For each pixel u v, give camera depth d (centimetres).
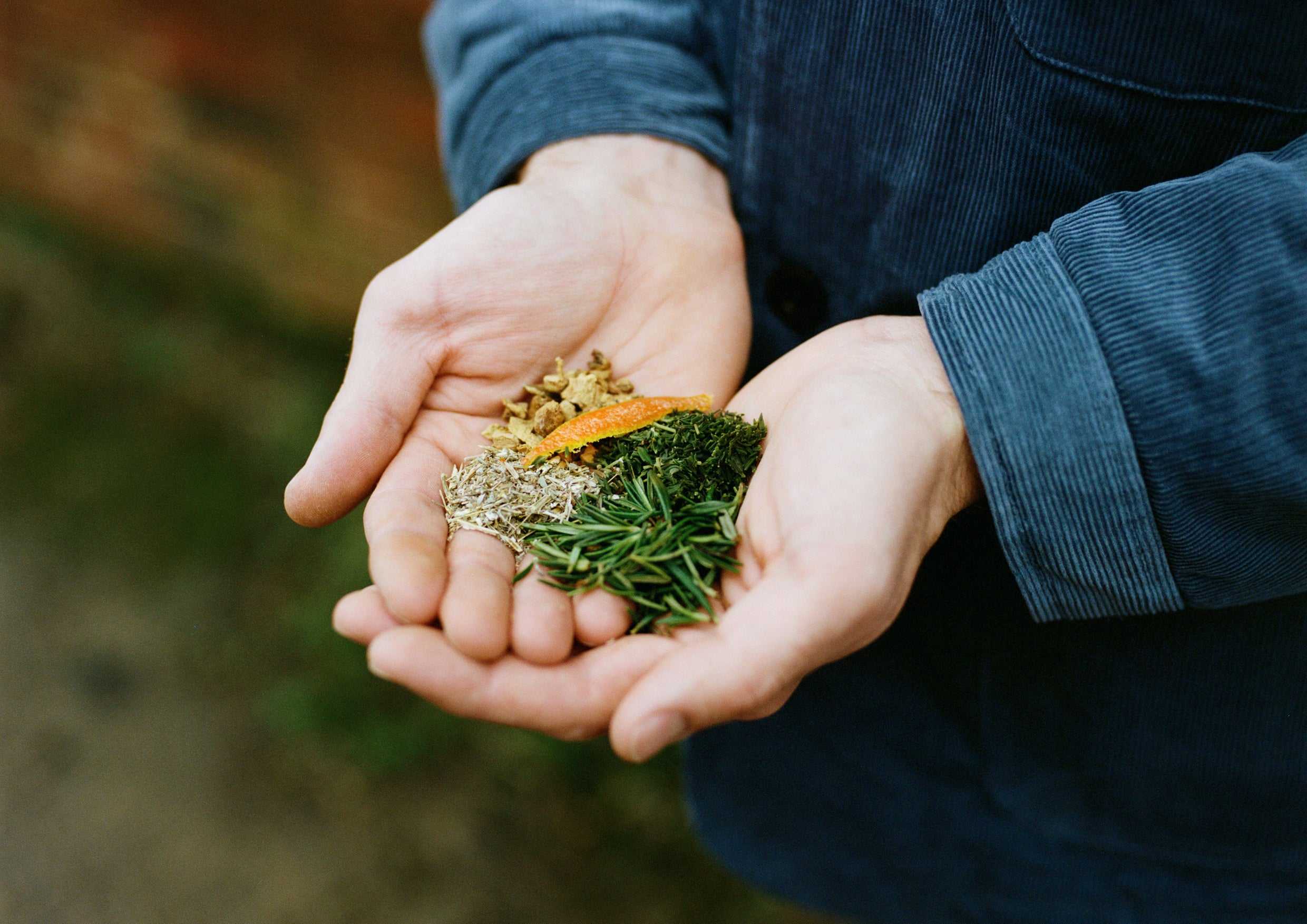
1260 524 39
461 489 45
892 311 46
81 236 116
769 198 48
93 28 96
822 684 51
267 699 78
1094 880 50
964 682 48
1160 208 39
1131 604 41
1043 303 39
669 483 45
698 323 49
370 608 40
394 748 74
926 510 40
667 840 70
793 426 41
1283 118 40
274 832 72
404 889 69
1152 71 40
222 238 105
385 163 90
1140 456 39
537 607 40
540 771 73
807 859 56
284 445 94
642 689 38
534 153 49
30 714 79
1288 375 37
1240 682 44
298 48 86
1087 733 46
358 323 45
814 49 44
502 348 47
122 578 87
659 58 49
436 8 53
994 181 43
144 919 69
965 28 41
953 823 52
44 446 96
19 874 71
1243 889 49
